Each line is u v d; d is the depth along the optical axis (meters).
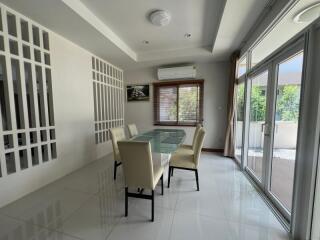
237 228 1.69
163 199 2.22
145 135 3.20
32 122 2.53
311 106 1.41
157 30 3.10
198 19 2.73
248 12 2.25
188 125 4.78
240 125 3.73
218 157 4.06
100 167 3.45
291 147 2.00
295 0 1.70
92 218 1.86
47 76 2.74
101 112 4.26
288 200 2.01
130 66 4.92
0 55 2.10
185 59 4.27
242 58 3.57
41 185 2.58
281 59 1.96
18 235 1.61
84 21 2.43
